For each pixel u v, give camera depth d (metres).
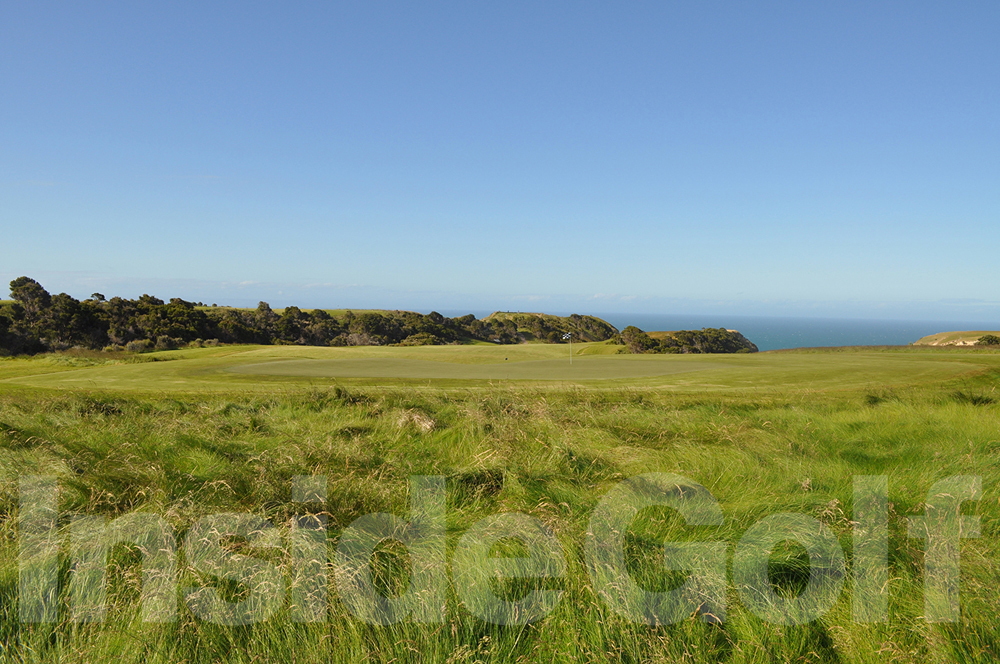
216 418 8.27
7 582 3.09
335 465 5.36
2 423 6.93
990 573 3.09
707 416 8.74
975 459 5.24
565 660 2.54
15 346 63.31
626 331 87.00
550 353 46.97
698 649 2.61
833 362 29.19
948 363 27.39
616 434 7.21
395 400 9.88
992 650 2.53
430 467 5.41
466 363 31.64
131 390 17.86
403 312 123.88
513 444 6.27
